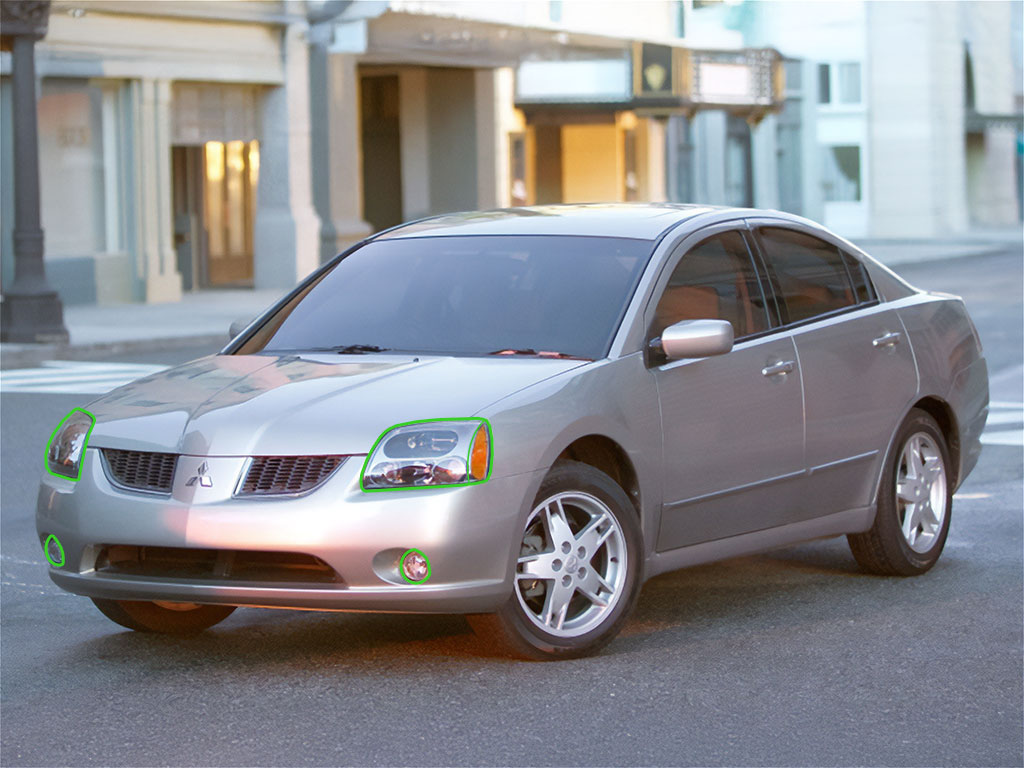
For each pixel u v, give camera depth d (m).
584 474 7.73
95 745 6.56
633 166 55.88
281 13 38.12
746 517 8.70
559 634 7.71
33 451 15.62
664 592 9.34
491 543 7.27
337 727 6.76
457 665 7.69
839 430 9.19
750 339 8.79
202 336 27.95
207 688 7.38
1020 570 9.91
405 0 40.44
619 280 8.44
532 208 9.56
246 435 7.34
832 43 72.75
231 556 7.32
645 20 51.78
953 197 78.25
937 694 7.23
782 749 6.46
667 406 8.17
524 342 8.23
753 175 66.19
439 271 8.84
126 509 7.40
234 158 40.84
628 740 6.57
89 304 34.16
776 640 8.18
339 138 40.94
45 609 9.20
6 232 32.22
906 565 9.66
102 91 34.56
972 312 31.88
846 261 9.75
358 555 7.11
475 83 47.16
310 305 8.98
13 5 25.59
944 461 9.98
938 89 74.81
